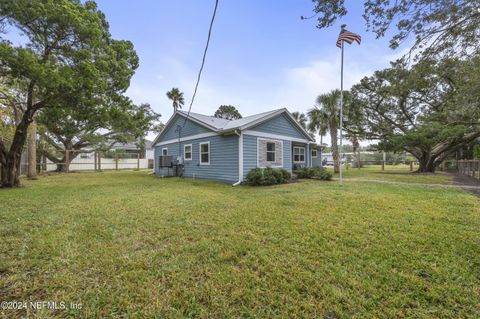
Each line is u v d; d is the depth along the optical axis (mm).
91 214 4406
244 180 9773
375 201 5520
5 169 8375
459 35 3750
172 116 13844
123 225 3740
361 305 1823
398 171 18609
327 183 9703
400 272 2287
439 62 4234
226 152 10445
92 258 2564
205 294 1959
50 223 3816
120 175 14992
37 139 16406
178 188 8203
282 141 12078
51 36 7176
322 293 1958
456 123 10594
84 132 18203
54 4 6836
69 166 19781
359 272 2285
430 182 10008
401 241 3039
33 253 2672
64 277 2193
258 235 3283
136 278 2188
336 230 3451
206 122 11586
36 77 6461
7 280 2133
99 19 8289
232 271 2318
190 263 2475
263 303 1857
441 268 2348
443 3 3363
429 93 11180
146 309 1787
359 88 17641
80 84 7309
